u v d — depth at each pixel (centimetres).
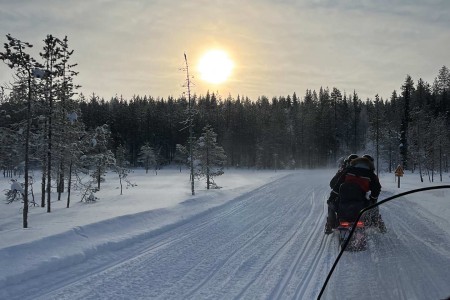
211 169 3544
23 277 621
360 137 9419
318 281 574
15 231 982
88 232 924
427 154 4681
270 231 973
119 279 618
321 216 1184
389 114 8419
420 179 4309
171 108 11012
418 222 283
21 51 1569
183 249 812
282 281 584
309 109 9906
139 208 1838
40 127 2227
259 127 9600
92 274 649
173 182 4850
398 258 246
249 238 900
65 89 2305
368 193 742
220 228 1048
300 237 884
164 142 10106
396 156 6769
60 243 813
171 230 1045
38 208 2408
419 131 5422
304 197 1750
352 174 685
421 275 226
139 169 9181
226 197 1808
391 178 4247
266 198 1755
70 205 2542
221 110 11988
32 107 1819
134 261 726
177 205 1440
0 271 627
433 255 240
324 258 696
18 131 1908
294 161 9000
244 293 541
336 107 9569
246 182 4084
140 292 556
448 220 271
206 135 3478
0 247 717
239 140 9675
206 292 550
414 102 7912
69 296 545
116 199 2658
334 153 8800
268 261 698
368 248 273
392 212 312
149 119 10112
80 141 2717
